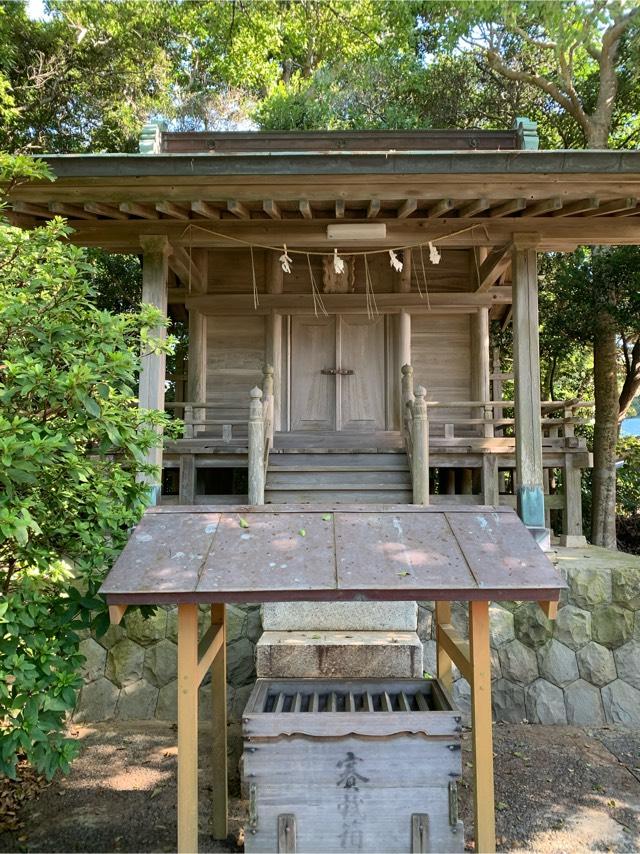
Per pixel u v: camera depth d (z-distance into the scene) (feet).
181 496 19.26
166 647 14.82
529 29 33.96
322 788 7.40
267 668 11.56
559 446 19.86
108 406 9.14
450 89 38.93
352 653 11.52
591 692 14.52
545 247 18.33
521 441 16.65
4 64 36.14
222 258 23.85
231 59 46.62
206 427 23.08
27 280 9.42
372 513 8.11
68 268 9.28
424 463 16.75
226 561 7.13
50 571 9.84
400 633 12.19
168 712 14.51
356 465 18.51
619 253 25.30
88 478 9.86
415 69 39.60
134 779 11.61
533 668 14.75
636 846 9.49
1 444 7.21
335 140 21.25
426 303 23.06
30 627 8.38
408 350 23.08
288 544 7.44
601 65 30.32
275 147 21.35
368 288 22.77
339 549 7.32
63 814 10.41
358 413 23.08
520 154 14.32
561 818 10.27
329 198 15.43
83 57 39.81
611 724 14.28
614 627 14.80
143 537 7.64
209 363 23.40
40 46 38.47
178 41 47.01
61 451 8.78
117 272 34.53
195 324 23.21
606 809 10.56
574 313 28.02
